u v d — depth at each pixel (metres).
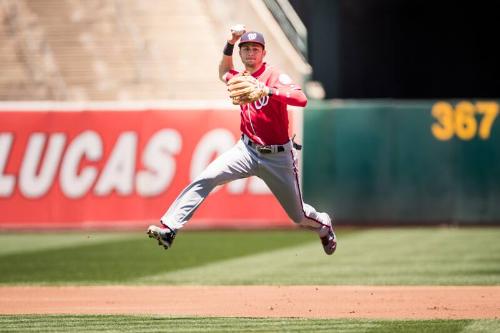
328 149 60.28
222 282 36.09
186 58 73.56
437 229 59.66
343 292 32.69
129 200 60.16
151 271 40.31
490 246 49.53
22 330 24.11
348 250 48.41
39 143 60.66
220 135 59.84
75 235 58.62
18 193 60.66
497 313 27.12
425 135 60.00
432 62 105.06
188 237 56.84
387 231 58.78
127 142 60.31
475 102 59.69
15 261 44.53
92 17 75.06
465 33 104.25
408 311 27.62
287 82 24.75
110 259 45.22
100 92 73.50
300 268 40.97
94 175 60.38
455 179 59.94
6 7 75.31
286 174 26.06
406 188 60.12
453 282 35.53
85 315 27.09
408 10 103.12
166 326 24.50
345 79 101.88
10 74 74.25
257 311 27.78
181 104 60.22
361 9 100.62
